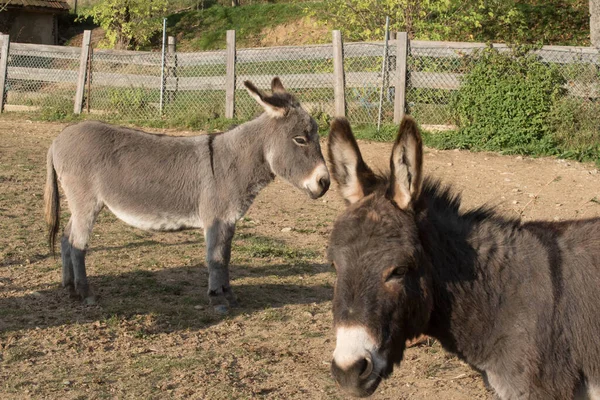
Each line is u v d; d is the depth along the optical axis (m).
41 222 8.19
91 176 5.65
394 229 2.57
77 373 4.47
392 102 14.39
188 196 5.71
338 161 2.88
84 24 31.28
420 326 2.68
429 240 2.73
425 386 4.46
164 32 16.59
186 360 4.71
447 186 3.06
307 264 7.08
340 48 14.52
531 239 2.94
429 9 16.16
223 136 5.84
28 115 17.56
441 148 12.75
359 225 2.59
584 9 20.02
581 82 12.73
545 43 18.38
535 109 12.53
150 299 5.89
